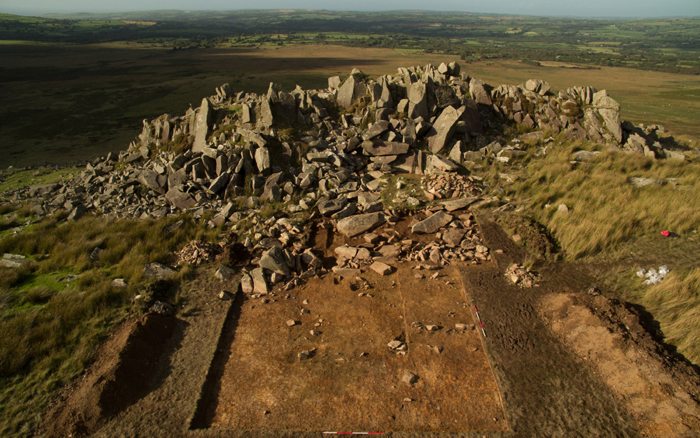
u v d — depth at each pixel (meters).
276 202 15.66
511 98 23.67
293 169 17.33
